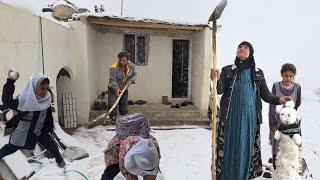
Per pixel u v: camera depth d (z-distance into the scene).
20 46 5.31
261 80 3.78
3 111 4.69
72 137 6.40
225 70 3.78
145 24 8.05
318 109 12.07
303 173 4.63
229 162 3.75
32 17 5.71
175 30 9.25
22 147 4.07
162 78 9.57
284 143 3.96
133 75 7.64
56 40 6.76
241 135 3.67
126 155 2.70
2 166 4.23
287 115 3.89
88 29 7.83
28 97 3.97
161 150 6.22
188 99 9.78
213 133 3.74
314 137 7.82
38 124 4.11
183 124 8.32
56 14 9.04
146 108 8.92
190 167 5.26
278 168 4.00
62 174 4.60
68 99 7.52
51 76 6.50
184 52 9.62
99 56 9.12
